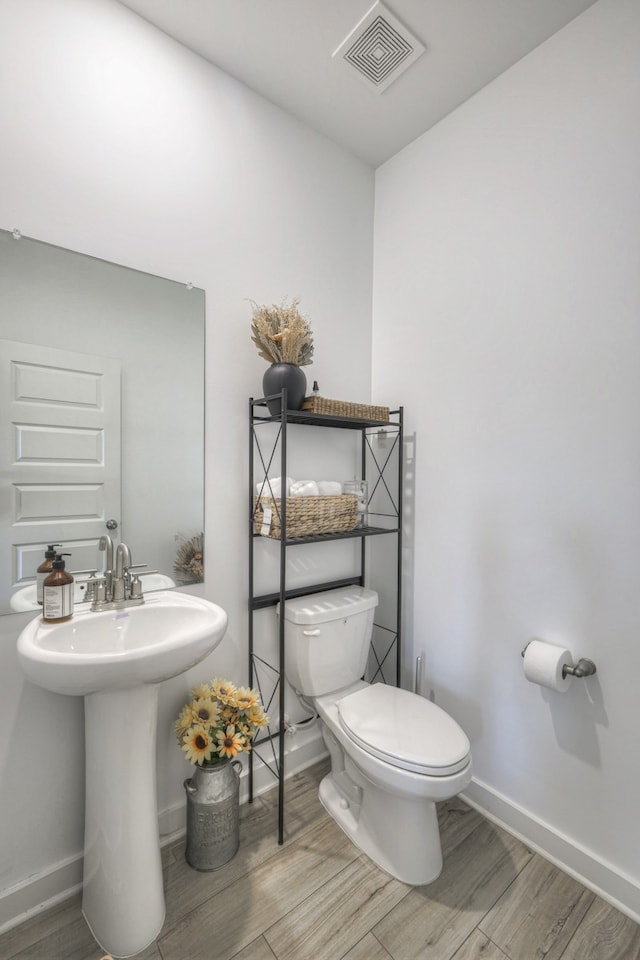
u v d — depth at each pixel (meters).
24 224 1.17
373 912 1.22
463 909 1.23
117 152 1.33
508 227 1.54
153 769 1.18
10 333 1.16
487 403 1.61
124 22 1.33
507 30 1.39
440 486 1.77
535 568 1.46
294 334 1.50
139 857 1.13
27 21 1.17
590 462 1.33
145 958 1.10
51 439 1.23
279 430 1.74
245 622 1.64
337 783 1.63
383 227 2.03
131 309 1.36
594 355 1.32
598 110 1.30
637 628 1.23
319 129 1.83
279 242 1.72
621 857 1.25
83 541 1.28
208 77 1.52
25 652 0.94
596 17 1.30
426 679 1.82
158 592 1.41
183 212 1.47
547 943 1.14
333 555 1.96
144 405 1.39
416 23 1.37
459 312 1.70
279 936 1.15
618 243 1.26
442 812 1.60
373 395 2.06
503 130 1.55
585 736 1.33
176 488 1.46
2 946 1.12
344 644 1.66
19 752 1.17
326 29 1.39
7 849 1.16
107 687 0.98
